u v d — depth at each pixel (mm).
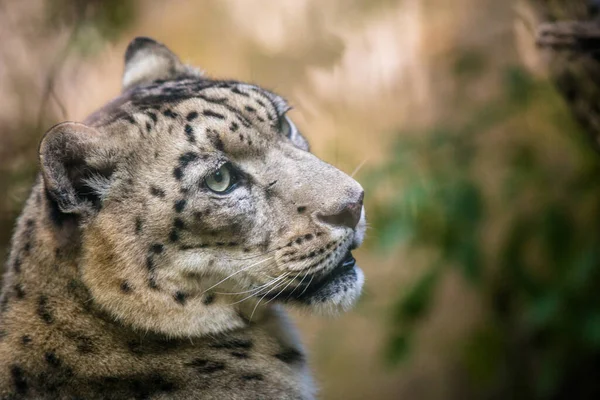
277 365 8023
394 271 14891
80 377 7246
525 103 12938
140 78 8938
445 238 12656
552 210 12766
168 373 7469
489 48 13977
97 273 7211
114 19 13297
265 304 7969
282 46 13500
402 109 14453
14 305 7395
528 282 13180
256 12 13828
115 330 7363
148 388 7379
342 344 15172
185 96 7734
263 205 7648
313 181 7672
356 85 14320
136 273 7250
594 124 8805
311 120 13867
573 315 12422
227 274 7570
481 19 14055
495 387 14539
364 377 15391
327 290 7902
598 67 8312
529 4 9711
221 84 8125
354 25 13805
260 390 7750
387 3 13914
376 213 12609
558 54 8797
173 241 7352
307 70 13523
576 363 13633
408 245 13352
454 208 12320
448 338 14906
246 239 7594
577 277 11953
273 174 7723
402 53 14391
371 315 14609
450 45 14336
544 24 8336
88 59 13266
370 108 14359
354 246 7879
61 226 7199
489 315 14391
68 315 7289
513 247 13336
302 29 13477
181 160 7387
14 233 7816
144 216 7277
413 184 12156
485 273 13727
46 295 7320
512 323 14086
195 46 14078
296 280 7676
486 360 13984
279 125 8156
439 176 12672
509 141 13984
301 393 8055
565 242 12758
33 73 12742
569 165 13672
